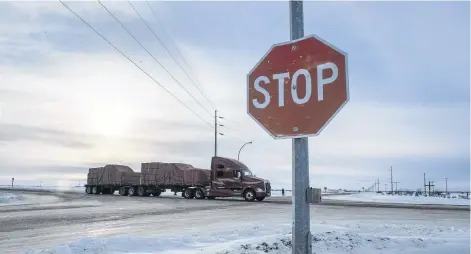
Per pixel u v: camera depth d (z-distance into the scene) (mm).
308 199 3363
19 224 14555
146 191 39344
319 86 3449
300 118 3512
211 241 9430
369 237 8188
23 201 31094
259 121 3744
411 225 13344
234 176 32469
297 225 3348
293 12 3709
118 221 15727
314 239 7730
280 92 3656
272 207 23875
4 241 10602
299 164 3459
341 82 3342
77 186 122875
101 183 44656
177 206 24688
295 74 3594
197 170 34906
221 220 16062
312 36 3545
